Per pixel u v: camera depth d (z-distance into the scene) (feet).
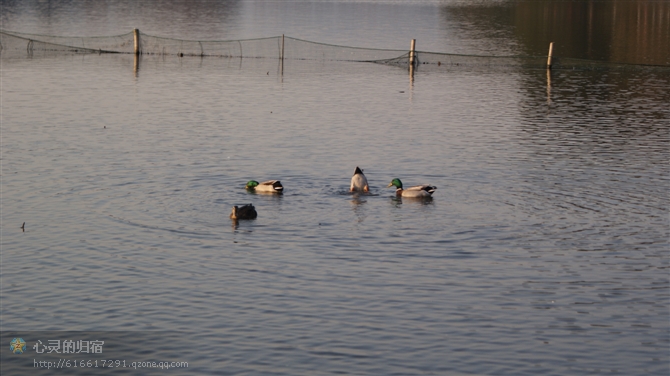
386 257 65.26
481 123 122.31
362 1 436.76
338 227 72.33
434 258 65.16
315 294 57.88
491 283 60.13
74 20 283.59
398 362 48.08
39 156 96.37
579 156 100.27
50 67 174.50
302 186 85.66
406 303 56.49
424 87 158.20
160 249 66.64
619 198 81.66
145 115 124.06
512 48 228.02
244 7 371.76
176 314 54.39
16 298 56.75
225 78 165.68
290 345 50.11
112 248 66.74
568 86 160.35
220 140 107.45
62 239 68.64
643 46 234.79
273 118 123.85
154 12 326.65
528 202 80.12
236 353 49.11
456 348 49.90
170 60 193.36
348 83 162.30
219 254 65.62
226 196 81.56
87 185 84.58
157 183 85.66
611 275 61.77
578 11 358.02
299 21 301.02
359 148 104.01
